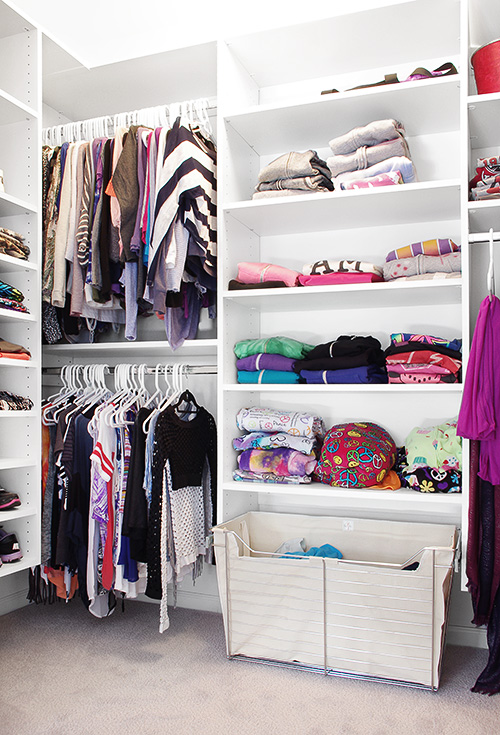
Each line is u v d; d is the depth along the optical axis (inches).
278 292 84.5
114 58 102.3
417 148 93.3
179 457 86.5
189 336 96.4
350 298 87.7
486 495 71.4
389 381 81.6
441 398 91.7
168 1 107.0
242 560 80.2
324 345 87.4
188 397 92.4
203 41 88.0
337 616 76.3
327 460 83.7
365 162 82.8
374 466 81.2
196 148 85.0
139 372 94.3
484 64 77.3
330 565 75.9
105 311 96.2
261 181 89.6
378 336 95.3
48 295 92.1
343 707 69.8
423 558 71.4
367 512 94.9
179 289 83.5
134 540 84.7
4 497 81.0
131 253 84.4
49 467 91.8
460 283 75.8
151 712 69.2
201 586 103.4
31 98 85.1
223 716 68.1
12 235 81.0
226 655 83.7
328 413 97.8
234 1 103.0
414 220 92.7
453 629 88.4
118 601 106.7
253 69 96.4
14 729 65.6
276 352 89.7
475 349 68.9
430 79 76.8
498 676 73.0
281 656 79.8
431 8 79.2
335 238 98.4
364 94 80.0
